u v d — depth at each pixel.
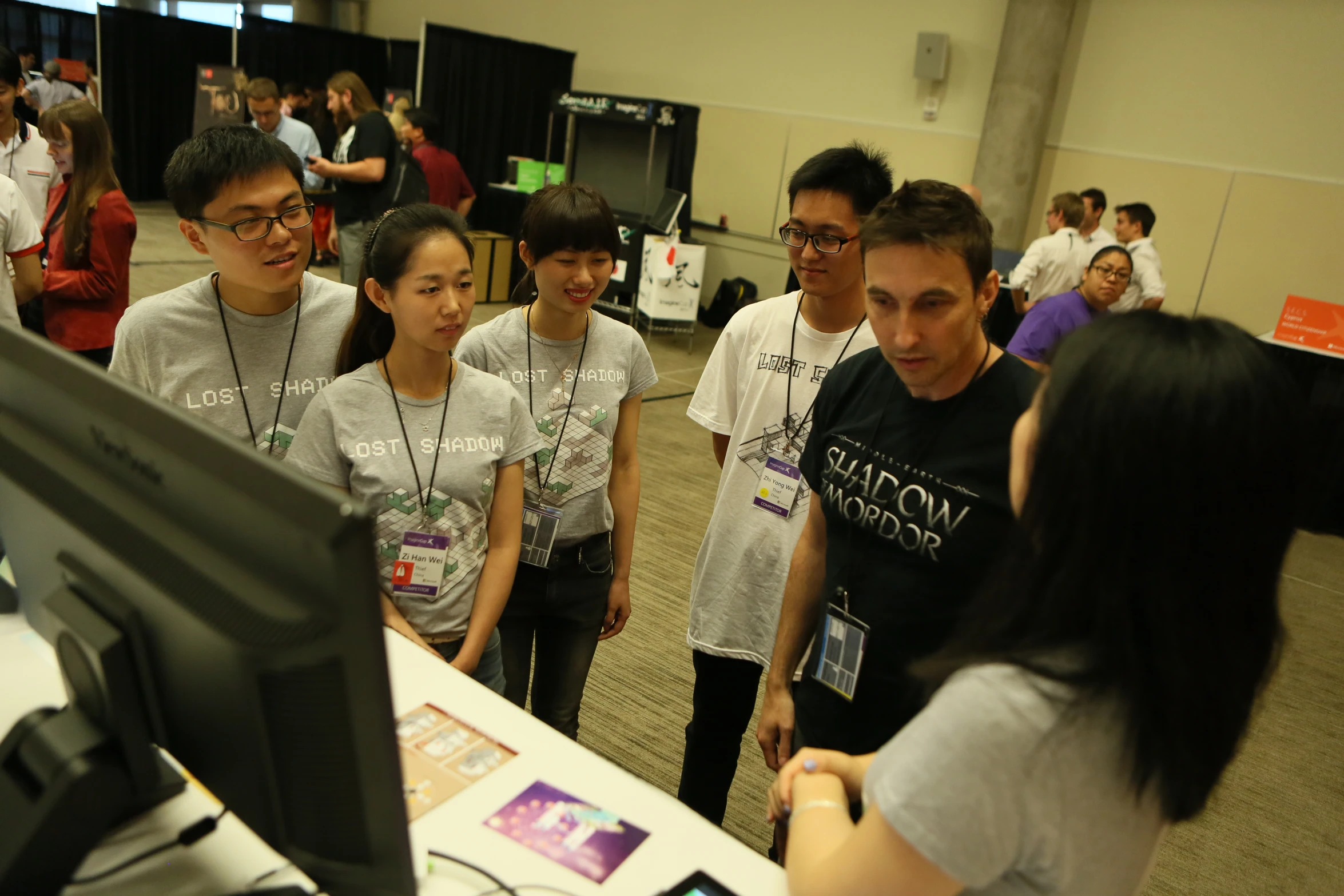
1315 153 5.62
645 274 6.95
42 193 3.32
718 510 1.69
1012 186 6.44
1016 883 0.71
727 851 0.97
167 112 10.02
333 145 8.73
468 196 7.10
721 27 7.95
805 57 7.52
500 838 0.95
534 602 1.78
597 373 1.78
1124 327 0.65
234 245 1.38
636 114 7.27
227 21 13.25
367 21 11.02
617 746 2.34
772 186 7.84
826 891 0.74
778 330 1.62
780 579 1.62
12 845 0.77
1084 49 6.30
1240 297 5.98
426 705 1.17
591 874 0.91
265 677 0.64
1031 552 0.68
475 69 8.30
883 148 7.23
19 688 1.11
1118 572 0.62
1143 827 0.71
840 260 1.46
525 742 1.11
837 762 0.94
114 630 0.75
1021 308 5.68
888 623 1.19
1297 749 2.68
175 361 1.48
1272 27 5.64
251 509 0.61
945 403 1.17
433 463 1.43
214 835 0.94
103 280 2.83
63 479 0.78
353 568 0.56
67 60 10.02
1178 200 6.10
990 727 0.64
